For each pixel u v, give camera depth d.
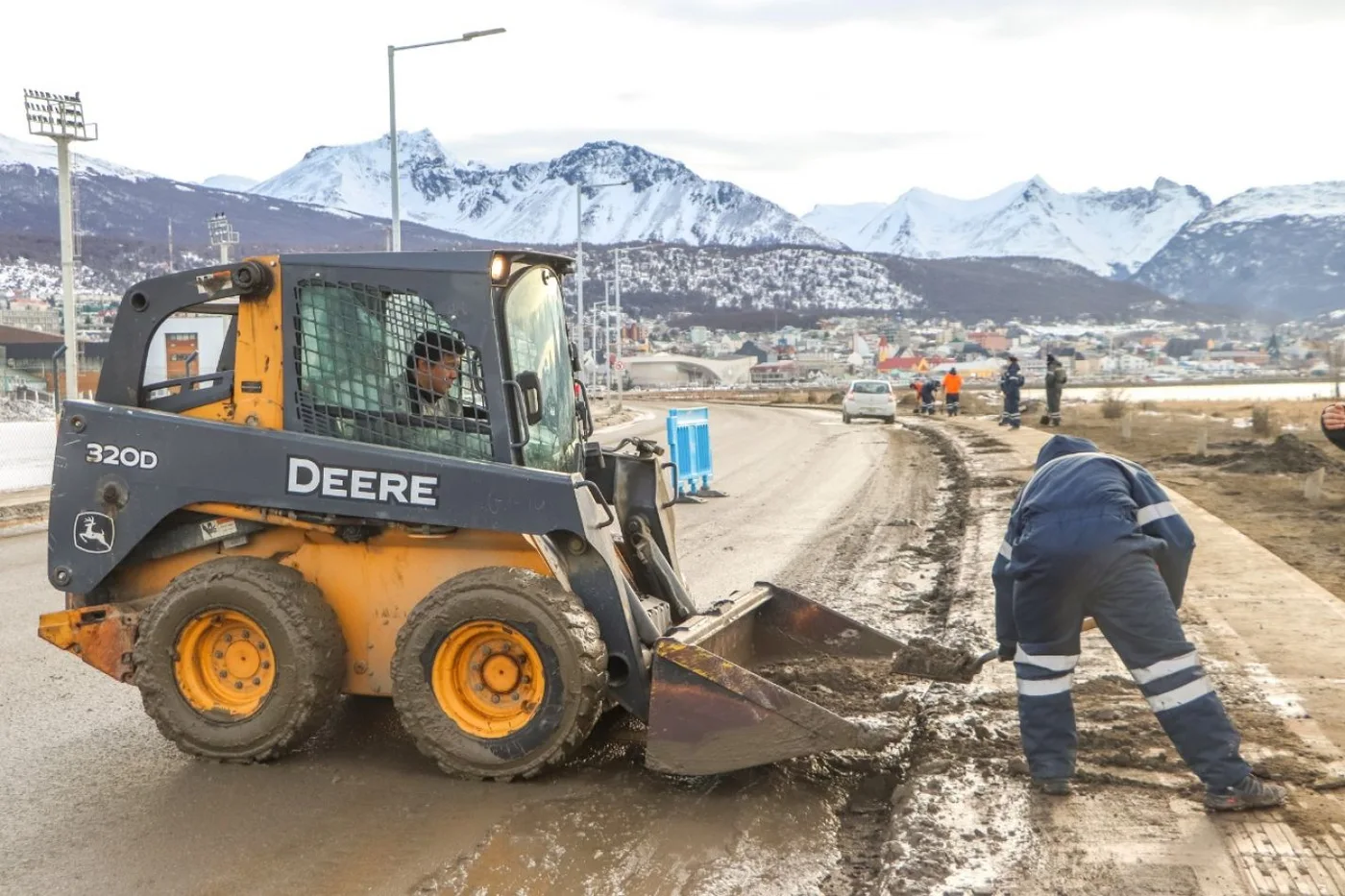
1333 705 6.13
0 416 38.94
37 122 26.33
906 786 5.45
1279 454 21.58
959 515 15.62
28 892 4.71
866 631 7.22
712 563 12.12
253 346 6.16
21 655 8.47
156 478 6.21
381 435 6.09
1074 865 4.49
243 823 5.36
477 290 6.01
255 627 6.02
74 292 26.67
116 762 6.21
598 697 5.70
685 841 5.11
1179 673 4.95
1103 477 5.15
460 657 5.85
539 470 5.92
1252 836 4.67
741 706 5.50
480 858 4.95
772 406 65.69
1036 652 5.23
